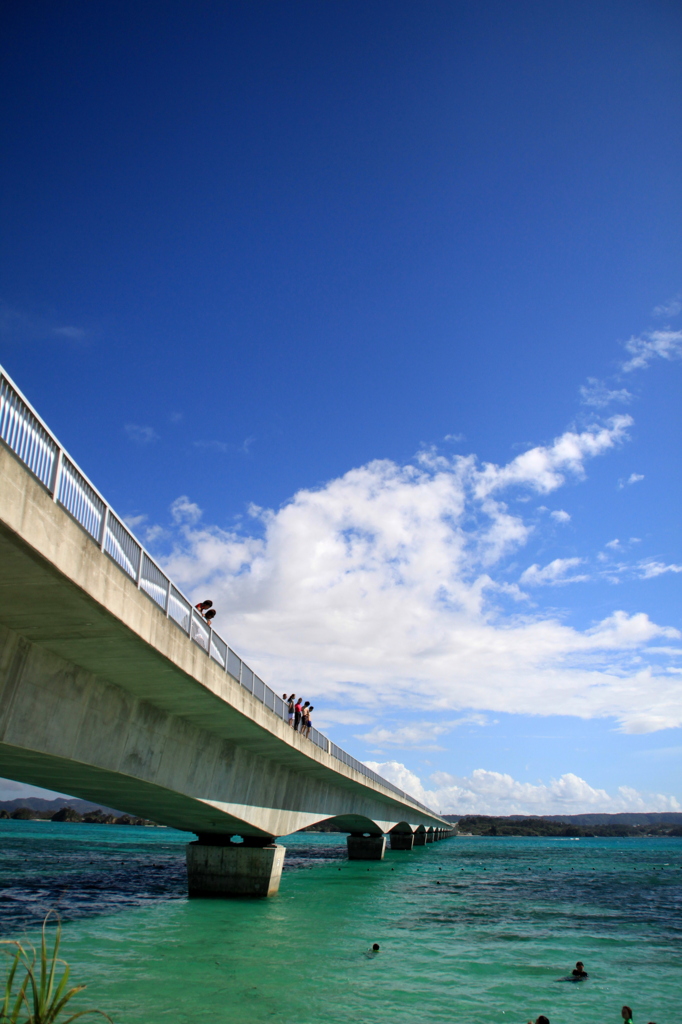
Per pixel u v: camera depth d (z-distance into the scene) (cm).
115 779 1847
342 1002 1480
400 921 2686
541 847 14475
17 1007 599
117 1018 1309
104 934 2148
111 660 1482
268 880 2969
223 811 2506
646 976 1836
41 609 1188
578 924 2791
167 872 4650
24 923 2303
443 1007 1474
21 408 988
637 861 8625
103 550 1207
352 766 4088
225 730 2314
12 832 13388
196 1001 1441
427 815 9306
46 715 1394
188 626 1672
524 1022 1387
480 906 3312
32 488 967
